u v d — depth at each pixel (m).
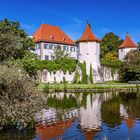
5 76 16.69
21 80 17.72
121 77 73.31
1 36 35.78
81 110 27.33
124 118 22.61
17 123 18.70
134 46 93.81
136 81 63.22
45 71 64.56
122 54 95.62
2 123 17.83
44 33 82.38
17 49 39.00
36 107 18.77
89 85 56.53
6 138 16.28
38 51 80.69
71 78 67.06
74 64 67.44
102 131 18.17
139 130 18.31
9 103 17.17
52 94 46.69
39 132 17.75
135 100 35.47
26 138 16.39
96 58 69.06
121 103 32.53
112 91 52.47
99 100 36.44
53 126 19.56
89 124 20.36
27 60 38.69
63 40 85.12
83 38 69.38
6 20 40.91
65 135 17.27
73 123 20.81
